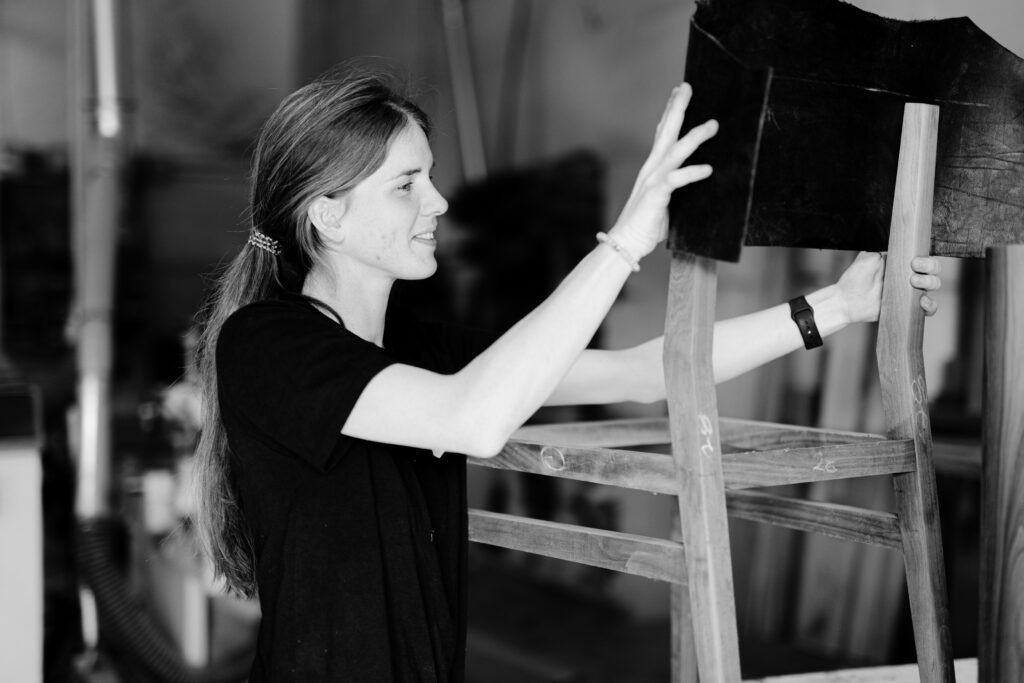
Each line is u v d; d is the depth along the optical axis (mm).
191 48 7352
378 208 1295
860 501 3113
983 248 1350
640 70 4465
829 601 3238
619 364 1518
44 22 6895
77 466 4531
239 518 1442
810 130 1135
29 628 2648
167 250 7312
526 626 4141
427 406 1121
